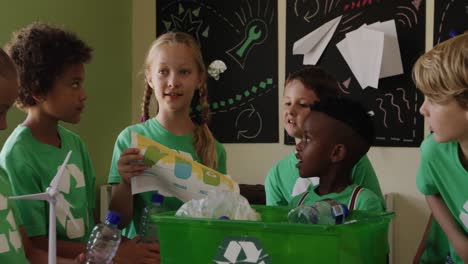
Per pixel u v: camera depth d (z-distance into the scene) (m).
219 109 2.88
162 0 2.96
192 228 0.85
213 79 2.88
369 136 1.23
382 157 2.56
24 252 1.19
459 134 1.00
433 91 0.99
